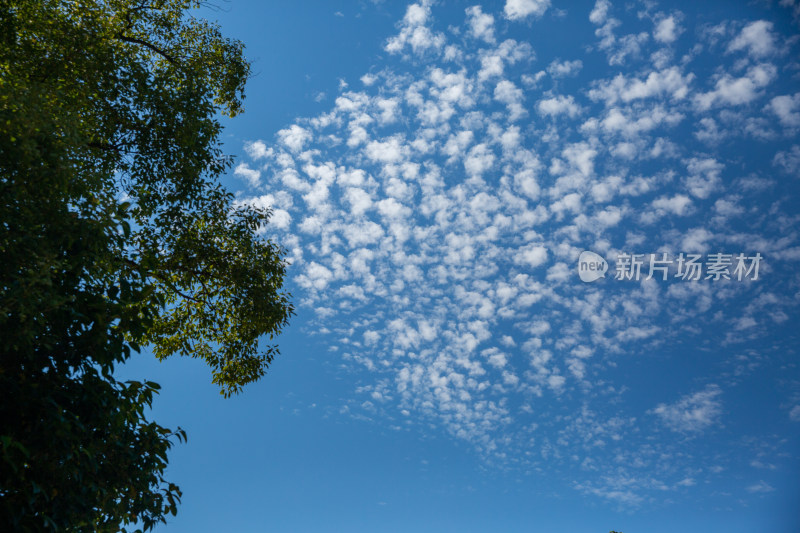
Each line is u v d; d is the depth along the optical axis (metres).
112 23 11.49
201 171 11.57
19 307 4.68
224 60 13.02
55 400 5.32
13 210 5.21
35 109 5.59
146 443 5.98
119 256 6.23
